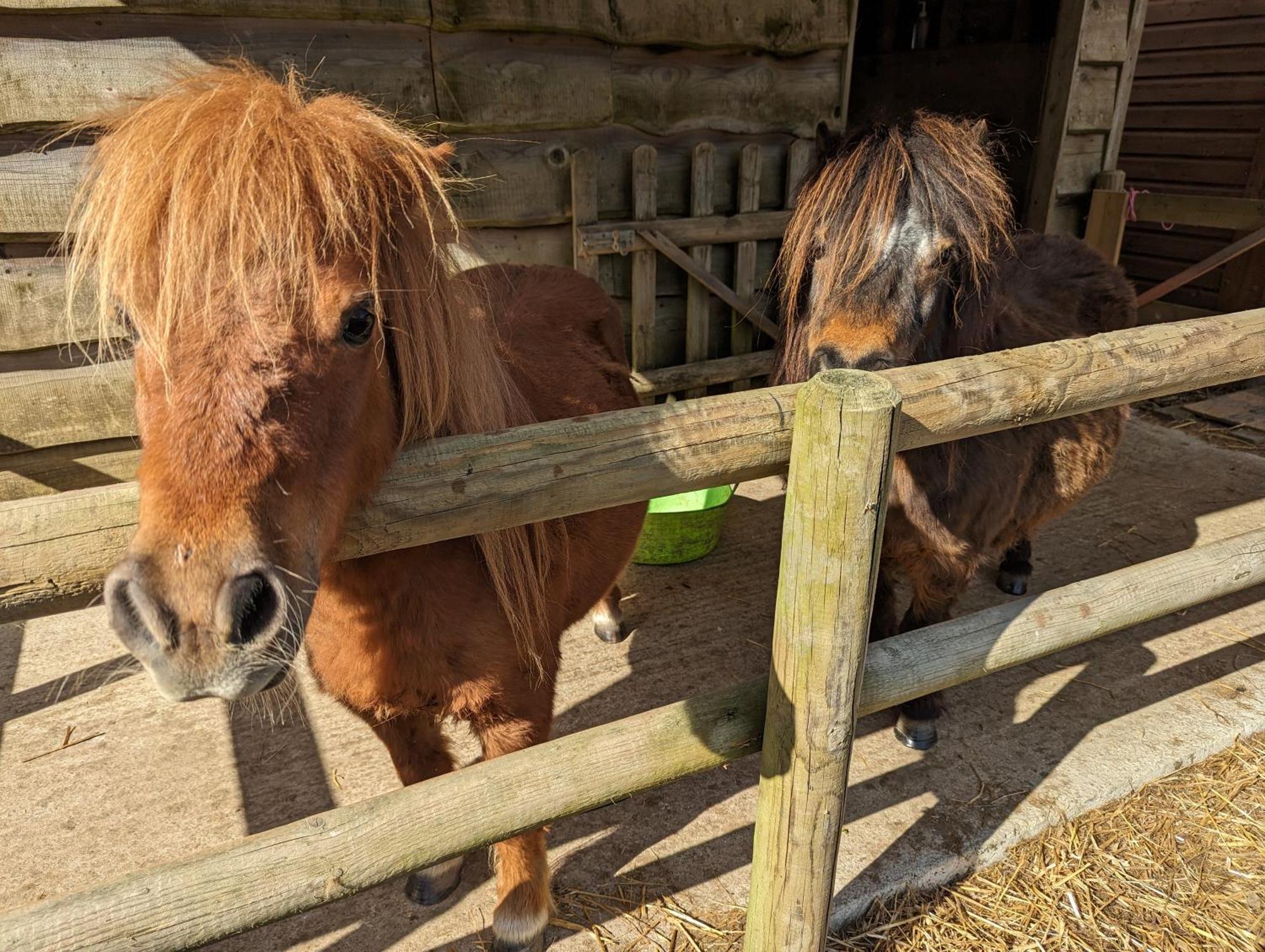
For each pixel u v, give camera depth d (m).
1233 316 1.88
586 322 2.44
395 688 1.50
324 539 1.03
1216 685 2.64
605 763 1.33
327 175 0.99
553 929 1.84
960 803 2.17
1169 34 6.24
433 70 3.13
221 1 2.74
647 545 3.28
